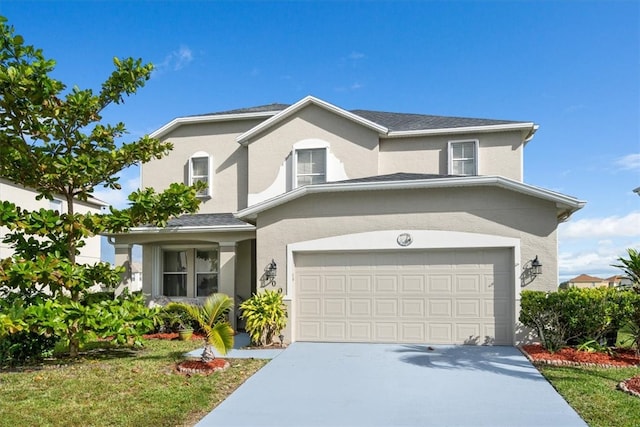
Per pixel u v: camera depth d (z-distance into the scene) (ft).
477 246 38.93
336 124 56.90
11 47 30.99
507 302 38.81
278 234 42.70
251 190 58.34
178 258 58.49
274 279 42.29
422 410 22.66
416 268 40.57
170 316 47.83
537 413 21.97
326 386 27.17
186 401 24.03
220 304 32.94
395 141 57.52
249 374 30.12
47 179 34.71
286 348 38.75
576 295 33.42
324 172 56.34
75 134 35.60
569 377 28.17
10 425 20.54
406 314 40.50
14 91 30.53
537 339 37.35
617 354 34.22
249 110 66.44
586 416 21.34
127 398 24.52
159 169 64.95
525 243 38.14
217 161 63.52
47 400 24.14
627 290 34.55
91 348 40.55
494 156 55.42
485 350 36.78
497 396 24.79
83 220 34.73
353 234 41.22
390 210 40.78
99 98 35.91
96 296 38.55
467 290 39.58
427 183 38.96
